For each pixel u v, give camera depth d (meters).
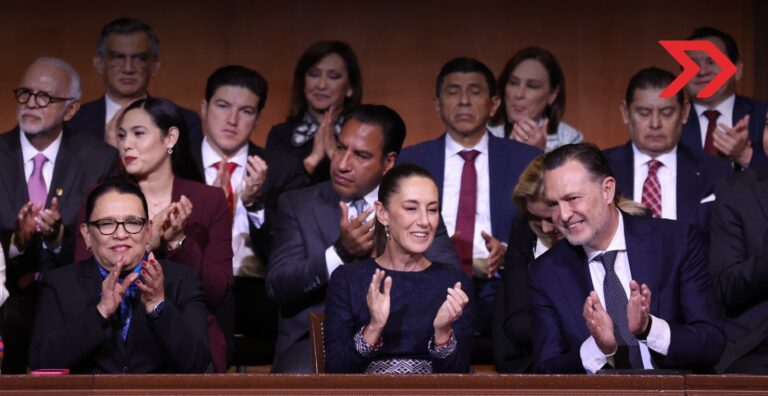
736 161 14.57
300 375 7.35
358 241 11.86
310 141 16.02
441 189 14.90
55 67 14.08
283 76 16.58
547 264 10.21
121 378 7.32
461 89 15.02
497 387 7.37
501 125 16.31
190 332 9.91
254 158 13.85
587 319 8.98
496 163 14.96
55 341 9.60
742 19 16.47
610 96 16.64
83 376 7.30
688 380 7.40
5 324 11.92
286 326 12.45
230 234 12.62
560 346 9.94
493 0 16.83
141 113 12.45
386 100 16.80
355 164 12.84
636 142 14.80
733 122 15.76
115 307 9.60
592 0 16.81
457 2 16.86
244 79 15.00
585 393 7.39
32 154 13.95
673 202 14.58
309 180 15.18
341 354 9.38
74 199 13.77
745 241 11.88
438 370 9.61
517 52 16.44
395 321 9.86
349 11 16.86
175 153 12.75
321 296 12.43
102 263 10.30
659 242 10.05
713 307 9.96
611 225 10.04
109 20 16.39
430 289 10.05
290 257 12.62
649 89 14.66
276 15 16.86
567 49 16.77
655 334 9.38
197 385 7.33
